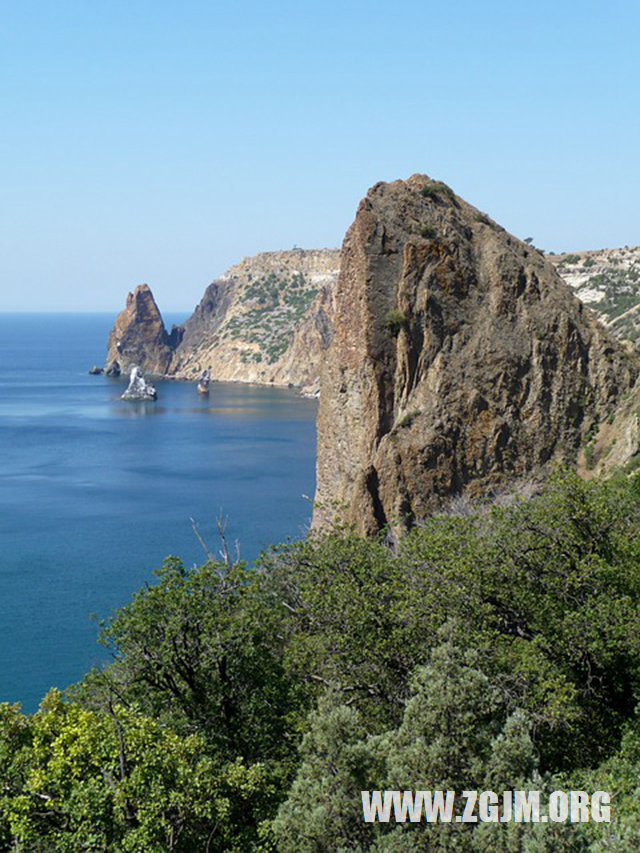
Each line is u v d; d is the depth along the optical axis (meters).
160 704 27.81
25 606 74.94
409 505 73.62
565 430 77.62
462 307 80.44
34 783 21.00
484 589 28.97
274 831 20.70
